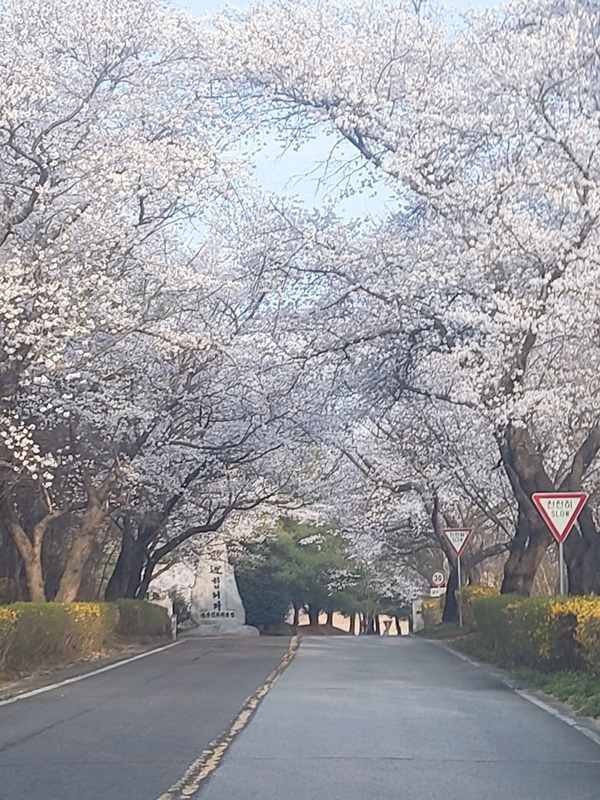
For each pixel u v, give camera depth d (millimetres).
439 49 22344
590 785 9109
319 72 22031
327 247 23562
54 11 20734
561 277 19531
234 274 25594
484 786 9039
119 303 21812
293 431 31047
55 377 22562
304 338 25891
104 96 21297
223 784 9062
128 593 35188
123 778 9336
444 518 39094
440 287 21328
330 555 56656
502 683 17781
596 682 15406
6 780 9266
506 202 20609
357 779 9297
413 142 21234
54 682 18438
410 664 21922
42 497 26391
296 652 26047
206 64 22281
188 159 20469
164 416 27812
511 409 20219
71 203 20875
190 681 18172
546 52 20031
